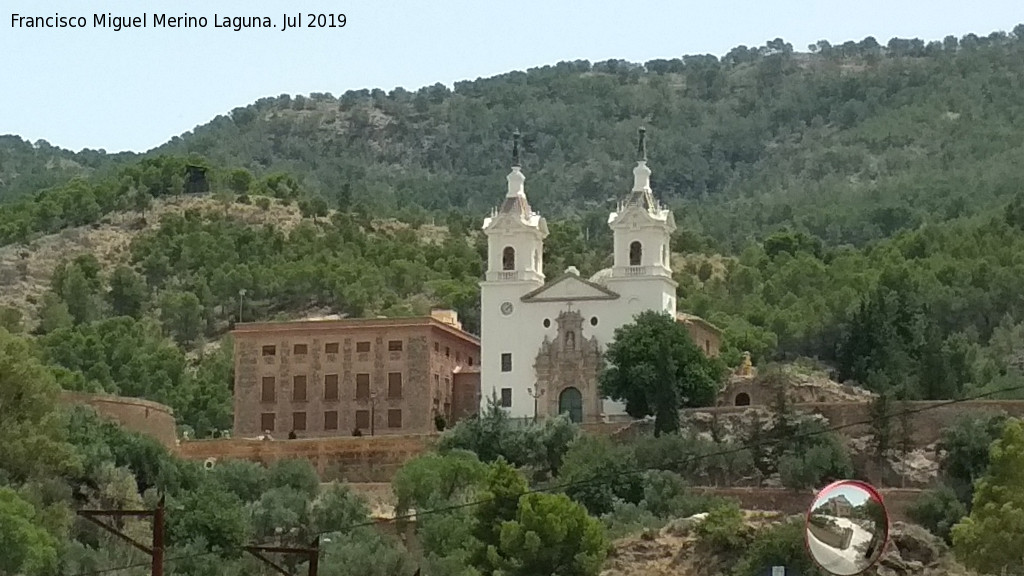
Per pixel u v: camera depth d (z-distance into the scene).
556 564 173.12
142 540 178.12
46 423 182.88
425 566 174.25
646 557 179.62
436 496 196.75
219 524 181.50
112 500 184.62
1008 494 171.25
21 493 171.62
